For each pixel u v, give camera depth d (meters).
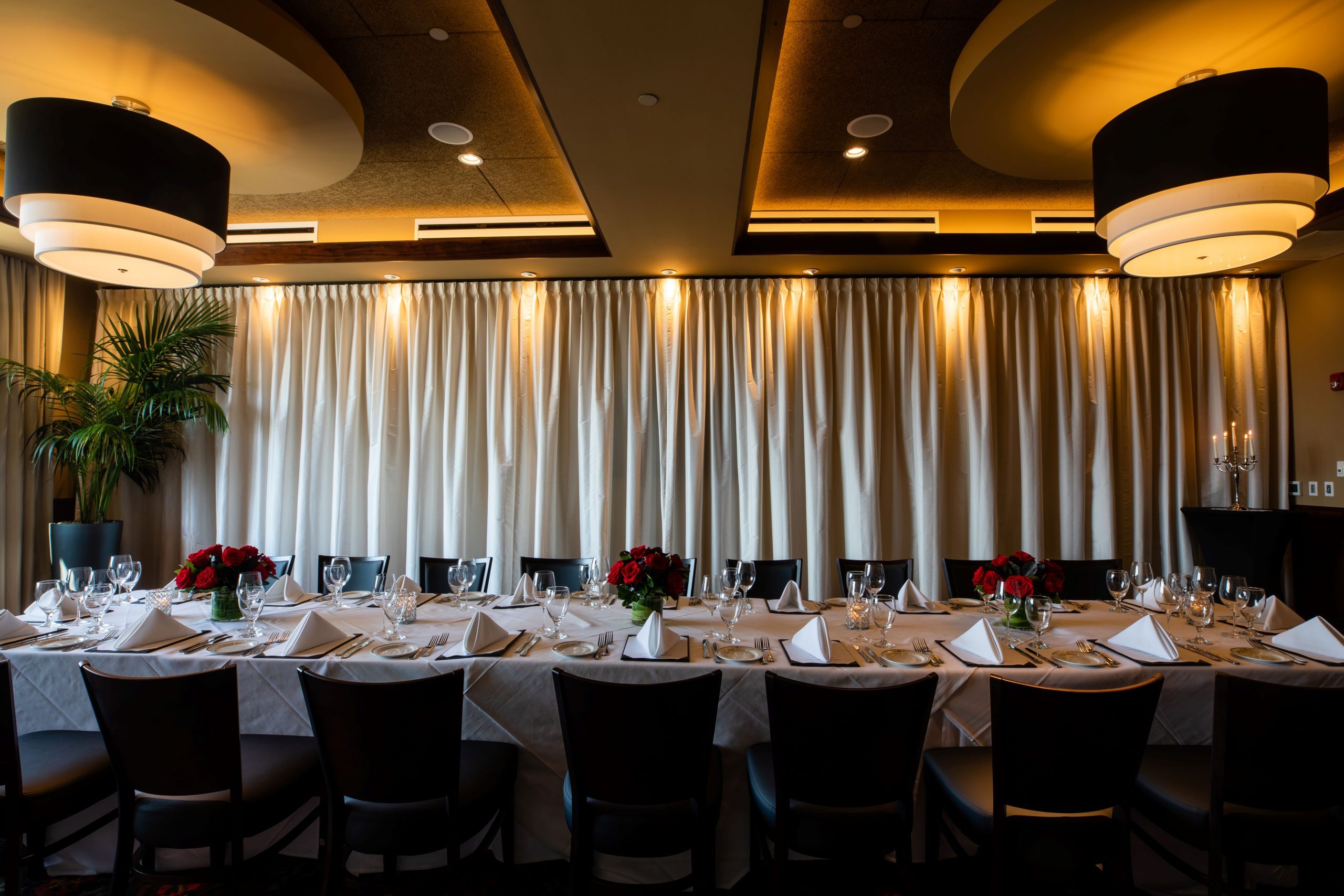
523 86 2.80
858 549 4.61
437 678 1.59
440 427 4.83
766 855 1.84
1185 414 4.66
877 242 4.16
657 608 2.52
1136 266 2.60
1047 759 1.57
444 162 3.55
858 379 4.68
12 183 2.30
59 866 2.19
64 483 4.87
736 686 2.04
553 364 4.77
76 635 2.37
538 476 4.71
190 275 2.68
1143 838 1.92
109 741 1.69
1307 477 4.50
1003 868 1.61
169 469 4.88
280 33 2.26
